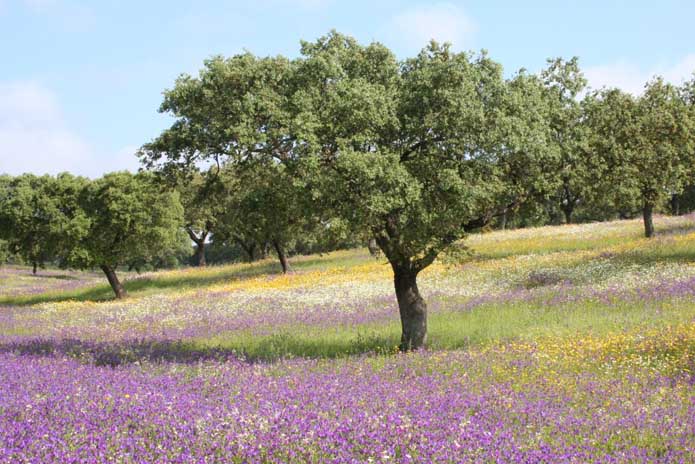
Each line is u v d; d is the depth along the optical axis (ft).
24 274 298.56
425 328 56.65
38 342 63.21
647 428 26.68
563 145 54.34
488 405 30.37
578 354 45.34
